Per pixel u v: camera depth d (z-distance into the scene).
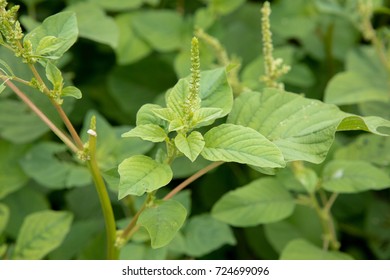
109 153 0.87
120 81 1.07
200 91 0.70
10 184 0.91
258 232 0.97
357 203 0.97
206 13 0.99
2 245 0.85
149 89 1.08
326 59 1.08
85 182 0.88
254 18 1.11
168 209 0.69
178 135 0.67
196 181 1.02
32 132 0.92
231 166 1.01
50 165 0.90
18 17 1.10
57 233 0.83
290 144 0.69
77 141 0.71
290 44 1.17
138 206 0.86
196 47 0.66
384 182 0.84
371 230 0.97
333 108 0.70
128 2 1.00
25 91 0.89
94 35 0.89
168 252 0.88
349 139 1.00
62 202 0.99
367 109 0.96
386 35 0.97
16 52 0.69
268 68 0.81
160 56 1.08
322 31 1.09
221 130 0.67
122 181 0.66
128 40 1.00
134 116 1.07
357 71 1.00
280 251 0.90
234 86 0.89
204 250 0.86
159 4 1.13
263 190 0.86
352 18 0.99
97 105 1.10
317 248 0.85
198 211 1.00
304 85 1.02
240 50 1.04
